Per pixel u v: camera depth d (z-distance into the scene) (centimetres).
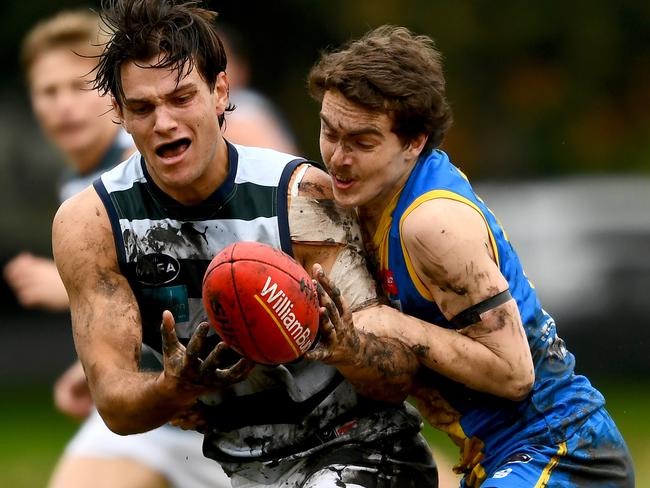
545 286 4506
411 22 5884
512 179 6266
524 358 1384
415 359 1387
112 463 2014
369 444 1488
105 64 1408
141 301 1462
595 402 1486
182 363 1271
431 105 1407
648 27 6138
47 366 5044
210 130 1387
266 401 1482
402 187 1414
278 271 1253
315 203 1438
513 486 1397
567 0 6031
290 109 6103
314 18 5959
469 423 1464
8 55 5725
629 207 4616
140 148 1396
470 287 1369
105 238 1440
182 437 2019
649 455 3219
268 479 1527
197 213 1427
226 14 5950
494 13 5966
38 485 3025
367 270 1443
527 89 6209
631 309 4475
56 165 5538
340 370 1361
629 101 6297
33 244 5434
